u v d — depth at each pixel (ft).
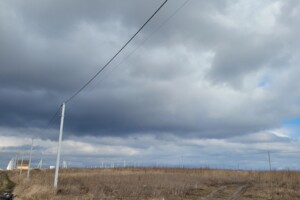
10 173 297.94
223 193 108.47
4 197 112.78
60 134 120.67
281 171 201.05
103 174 231.09
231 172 239.50
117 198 93.71
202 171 251.80
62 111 122.31
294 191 113.09
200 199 92.94
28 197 102.89
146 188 117.39
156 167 293.43
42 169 352.28
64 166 351.87
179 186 123.65
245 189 122.72
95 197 95.25
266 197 98.12
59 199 92.58
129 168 301.02
